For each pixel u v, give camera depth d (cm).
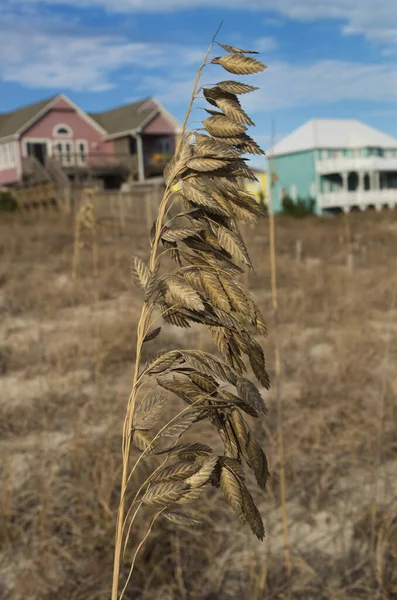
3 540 404
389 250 2233
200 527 420
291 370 762
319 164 5003
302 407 611
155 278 91
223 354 90
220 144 89
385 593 362
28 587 357
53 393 653
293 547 416
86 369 770
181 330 954
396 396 627
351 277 1510
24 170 3894
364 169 4975
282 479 404
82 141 4125
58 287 1348
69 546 398
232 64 89
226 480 88
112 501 439
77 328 980
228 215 91
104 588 370
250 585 361
